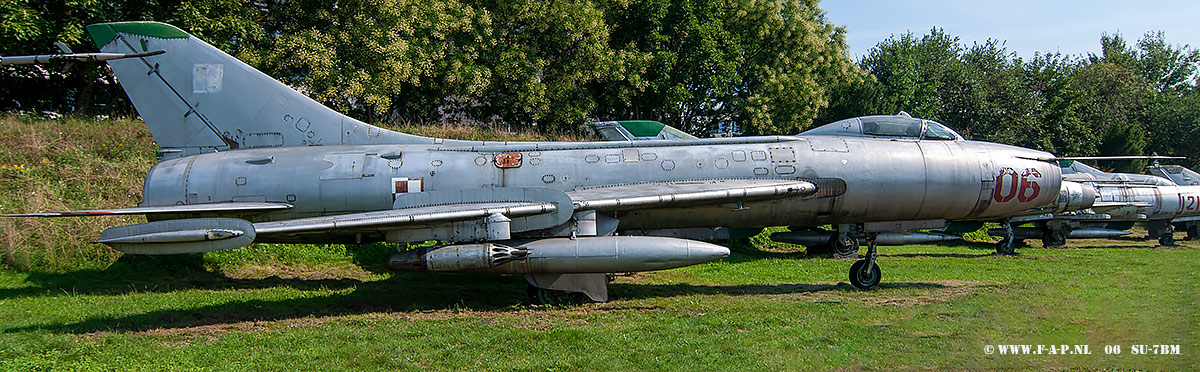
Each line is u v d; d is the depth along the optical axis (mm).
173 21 15469
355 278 10805
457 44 18719
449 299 9055
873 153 9875
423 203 8414
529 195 8305
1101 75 45188
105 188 12258
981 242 19938
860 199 9758
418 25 17547
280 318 7730
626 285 10133
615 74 19766
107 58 8594
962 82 33688
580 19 19203
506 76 19000
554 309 8250
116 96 18641
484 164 9438
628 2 20531
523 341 6430
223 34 16094
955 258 15133
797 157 9734
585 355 5965
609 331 6836
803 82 22938
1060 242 19328
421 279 10703
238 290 9594
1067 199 17031
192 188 9266
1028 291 9414
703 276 11250
